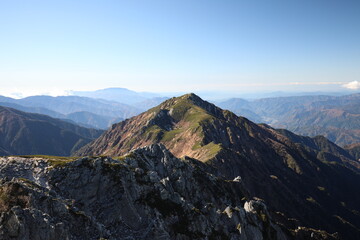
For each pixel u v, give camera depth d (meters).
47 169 72.44
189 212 79.56
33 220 50.16
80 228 55.94
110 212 66.38
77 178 70.88
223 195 119.19
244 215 97.06
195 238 73.06
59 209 56.53
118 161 86.19
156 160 112.12
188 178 111.75
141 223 67.62
